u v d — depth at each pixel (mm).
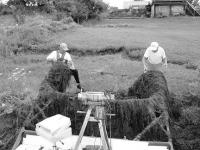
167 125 4152
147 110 4070
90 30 15109
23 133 3971
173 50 9938
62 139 3529
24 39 11352
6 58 9477
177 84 6488
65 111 4352
